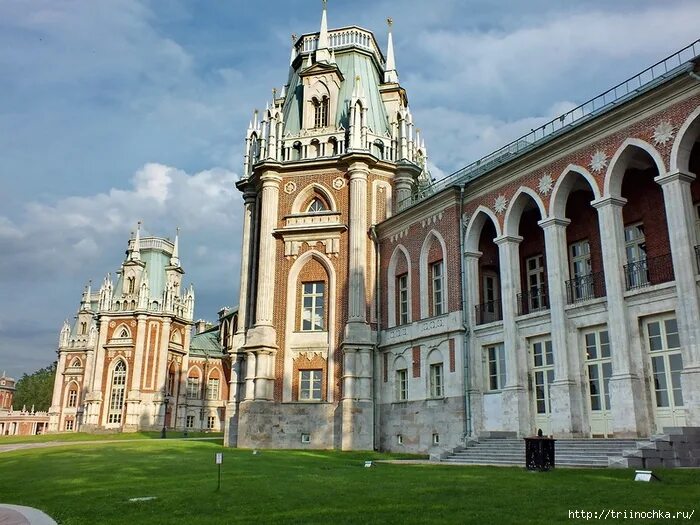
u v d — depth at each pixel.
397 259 33.62
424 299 30.75
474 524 9.05
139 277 82.25
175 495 13.53
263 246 35.66
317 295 35.06
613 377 20.73
